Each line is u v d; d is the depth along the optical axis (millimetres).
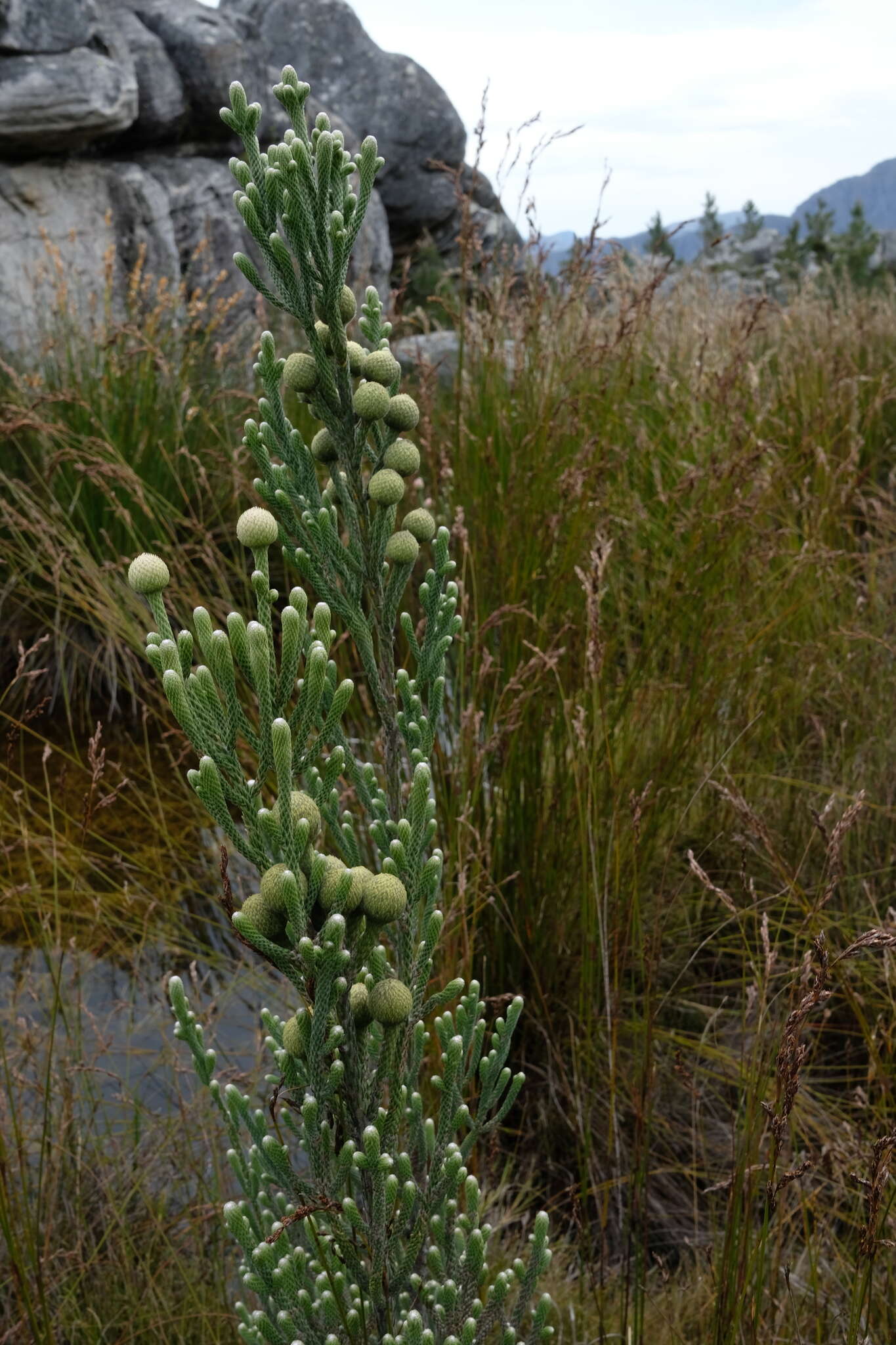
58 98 6676
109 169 7297
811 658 3100
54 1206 1782
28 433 4289
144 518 4090
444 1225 1095
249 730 927
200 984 2299
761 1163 1599
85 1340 1639
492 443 3275
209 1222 1837
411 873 1085
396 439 1183
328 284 1107
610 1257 1951
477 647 2484
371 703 2771
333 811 1097
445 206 11930
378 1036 1073
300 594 936
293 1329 1040
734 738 2746
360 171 1105
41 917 2598
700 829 2699
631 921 2100
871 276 10703
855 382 4465
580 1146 2012
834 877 1510
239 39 8352
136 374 4633
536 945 2287
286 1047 959
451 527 2922
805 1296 1650
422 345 5160
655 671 2803
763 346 5707
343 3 11945
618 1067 2180
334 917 871
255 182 1097
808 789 2822
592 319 4148
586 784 2184
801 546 3547
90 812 1771
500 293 3617
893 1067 1988
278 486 1177
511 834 2361
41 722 3754
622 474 3523
